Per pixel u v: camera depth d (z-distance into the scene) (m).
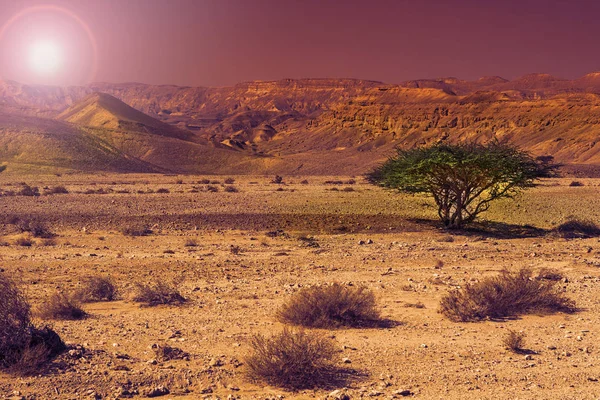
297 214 39.59
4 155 124.31
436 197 35.94
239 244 28.94
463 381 9.88
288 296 16.69
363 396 9.18
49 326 12.65
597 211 42.09
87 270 21.14
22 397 8.48
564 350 11.73
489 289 15.43
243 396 9.09
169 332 12.53
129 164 137.75
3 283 11.62
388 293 17.30
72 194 55.34
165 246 28.06
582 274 20.81
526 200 46.94
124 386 9.17
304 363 9.73
